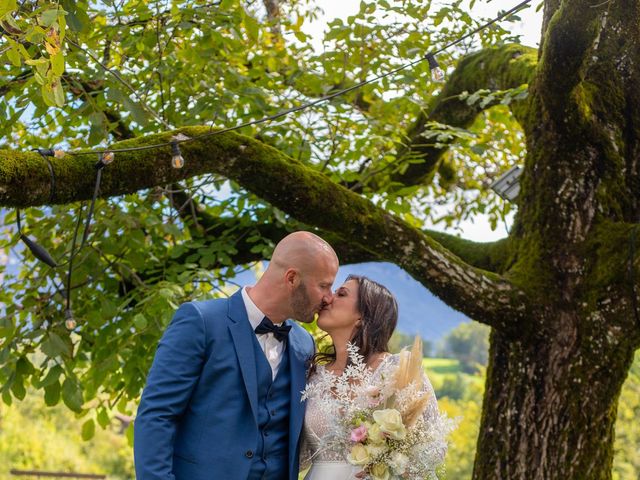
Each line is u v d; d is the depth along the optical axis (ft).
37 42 10.82
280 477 10.89
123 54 18.94
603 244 15.30
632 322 15.11
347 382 11.23
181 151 13.08
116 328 18.89
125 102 14.47
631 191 15.61
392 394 10.93
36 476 51.03
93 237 19.02
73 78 16.63
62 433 60.03
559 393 15.23
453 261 15.01
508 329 15.38
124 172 12.49
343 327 11.56
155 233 20.42
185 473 10.43
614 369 15.20
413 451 10.73
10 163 11.23
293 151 19.74
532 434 15.31
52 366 16.65
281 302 10.91
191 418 10.59
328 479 11.02
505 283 15.30
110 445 60.80
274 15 23.03
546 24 15.70
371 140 19.52
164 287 17.40
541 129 15.89
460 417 10.98
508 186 17.20
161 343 10.74
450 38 19.40
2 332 17.24
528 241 15.99
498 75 19.03
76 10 13.57
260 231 20.36
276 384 11.01
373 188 21.61
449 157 25.71
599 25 13.62
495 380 15.90
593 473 15.10
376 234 14.52
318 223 14.30
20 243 21.48
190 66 19.06
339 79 20.59
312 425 11.14
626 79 15.62
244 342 10.79
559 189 15.62
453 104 20.53
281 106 20.51
